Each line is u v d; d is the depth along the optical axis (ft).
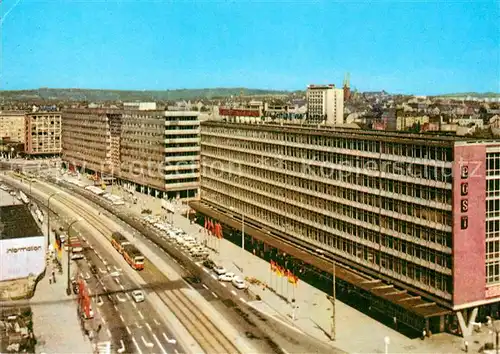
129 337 259.60
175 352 242.17
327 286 346.13
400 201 289.33
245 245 460.14
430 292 270.87
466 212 256.11
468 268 258.57
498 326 271.49
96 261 407.03
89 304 300.20
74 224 540.93
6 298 315.78
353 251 331.16
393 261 296.71
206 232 510.99
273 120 561.84
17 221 399.24
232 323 280.10
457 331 265.13
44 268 350.43
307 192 377.71
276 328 273.33
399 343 252.42
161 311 298.15
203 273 376.68
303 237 385.29
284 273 324.39
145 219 564.71
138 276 368.27
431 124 614.34
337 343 252.83
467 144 254.06
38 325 273.95
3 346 243.19
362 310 301.84
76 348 242.99
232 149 494.18
